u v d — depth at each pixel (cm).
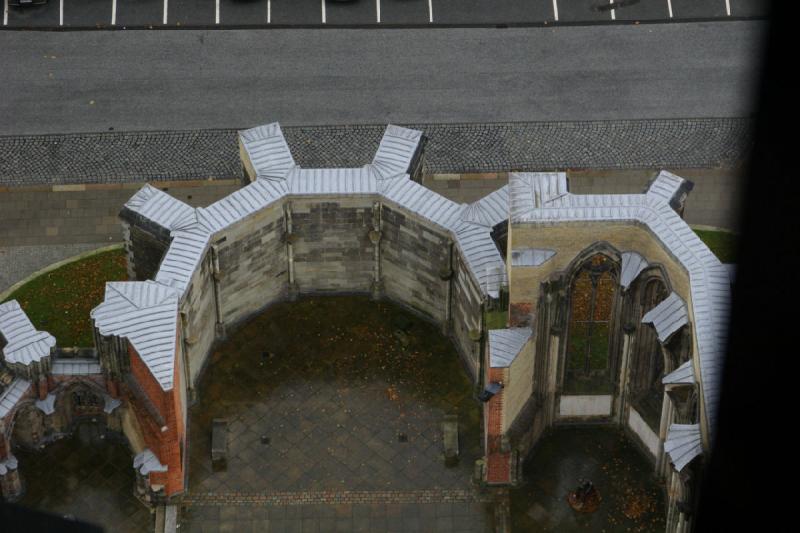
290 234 8331
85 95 10244
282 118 10150
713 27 10631
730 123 10112
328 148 9994
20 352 7656
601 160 9931
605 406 8106
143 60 10438
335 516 7756
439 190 9775
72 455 8006
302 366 8400
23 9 10650
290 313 8656
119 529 7719
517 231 7344
